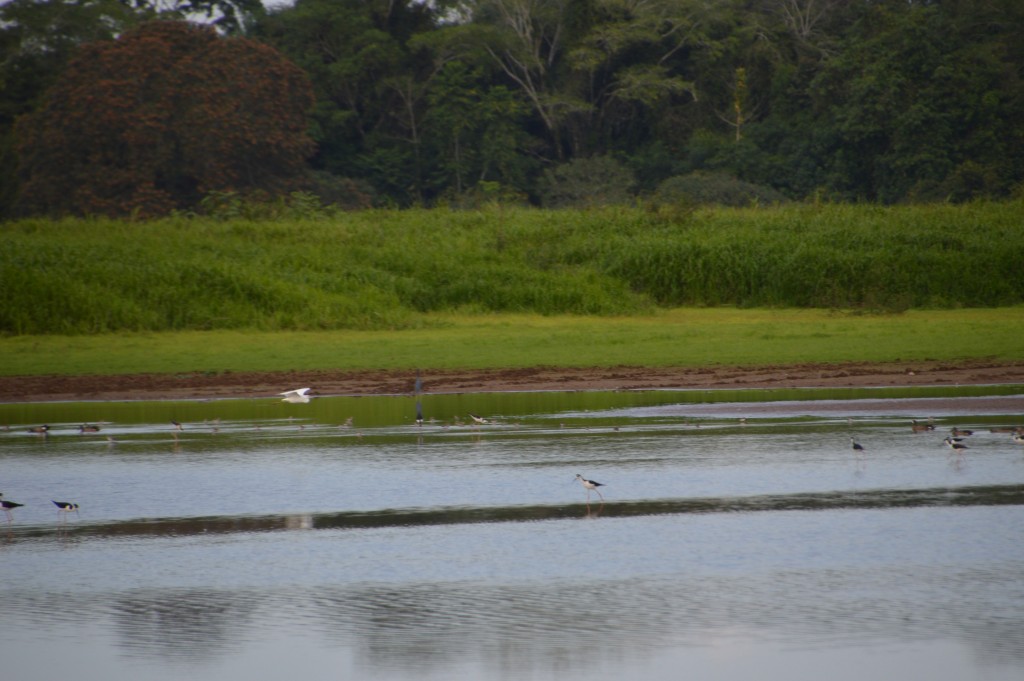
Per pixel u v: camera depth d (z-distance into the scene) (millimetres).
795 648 34344
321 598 39250
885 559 42406
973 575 40500
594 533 46625
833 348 106000
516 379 95000
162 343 112562
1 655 34812
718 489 54125
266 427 74062
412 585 40406
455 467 60094
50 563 43500
